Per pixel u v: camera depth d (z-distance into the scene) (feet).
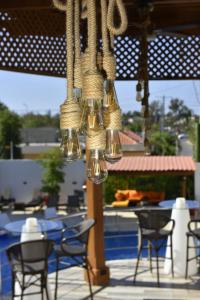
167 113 127.03
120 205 46.16
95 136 5.08
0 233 30.86
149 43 15.71
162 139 74.49
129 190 48.73
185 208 17.70
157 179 48.55
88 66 4.88
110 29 4.85
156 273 17.87
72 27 4.94
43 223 19.22
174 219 17.67
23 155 81.20
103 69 4.95
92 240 16.55
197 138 47.26
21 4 10.96
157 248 16.71
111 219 40.14
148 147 12.68
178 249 17.49
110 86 4.99
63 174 52.37
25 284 13.89
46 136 101.30
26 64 13.52
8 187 53.52
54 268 21.26
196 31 15.17
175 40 15.79
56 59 14.44
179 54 15.89
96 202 16.48
